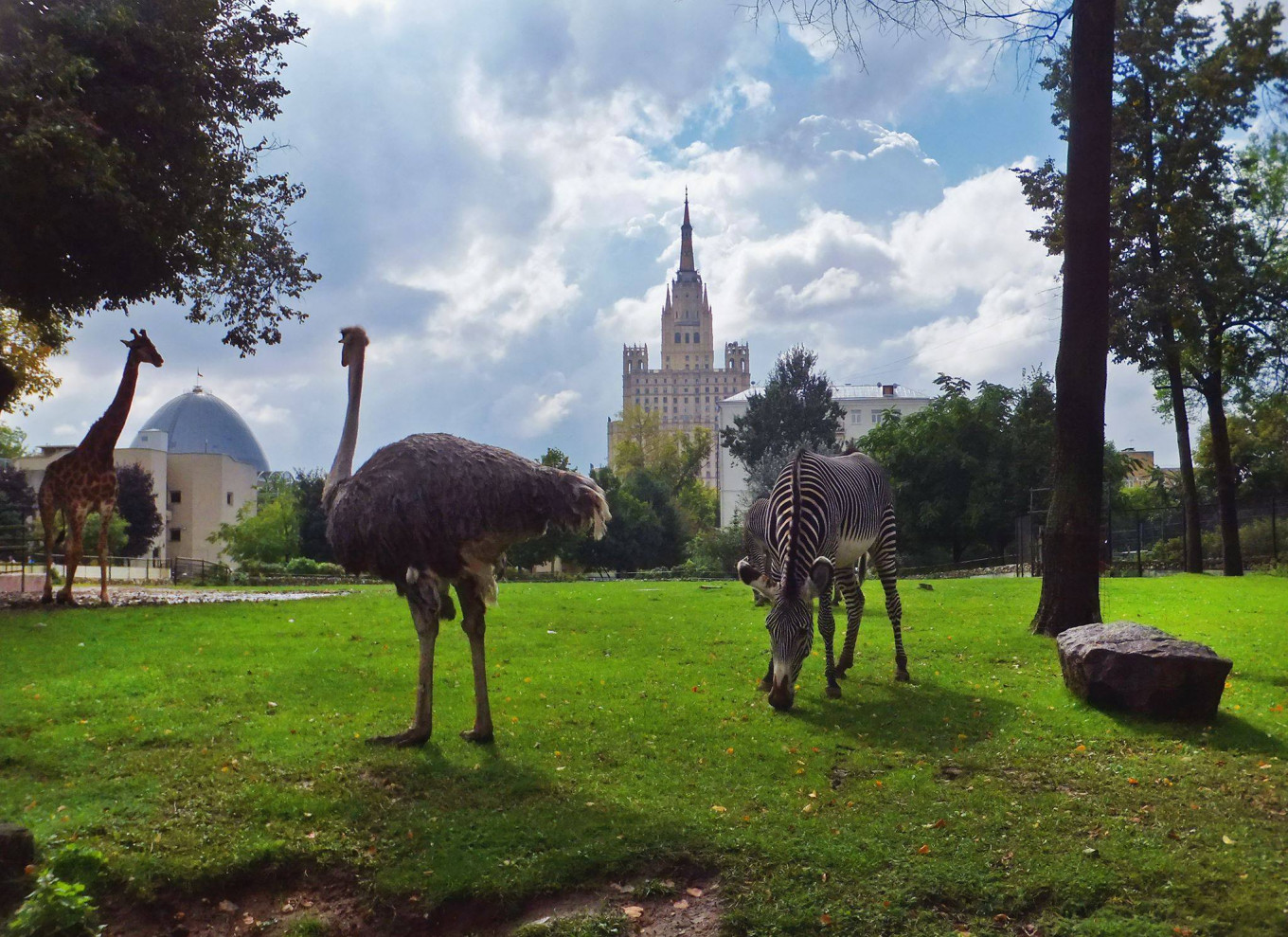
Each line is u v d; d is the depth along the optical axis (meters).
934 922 5.03
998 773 7.00
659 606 15.88
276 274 18.59
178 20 14.78
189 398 92.56
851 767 7.11
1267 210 25.80
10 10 12.73
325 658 10.12
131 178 14.23
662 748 7.44
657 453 96.75
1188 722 8.01
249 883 5.48
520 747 7.33
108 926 5.07
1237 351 28.53
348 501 6.90
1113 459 45.91
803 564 8.53
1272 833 5.83
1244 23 13.69
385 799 6.28
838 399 89.06
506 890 5.29
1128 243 26.53
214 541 58.66
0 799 6.13
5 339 20.78
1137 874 5.33
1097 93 12.25
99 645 10.46
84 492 14.92
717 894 5.32
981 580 23.08
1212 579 23.28
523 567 56.03
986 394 43.66
